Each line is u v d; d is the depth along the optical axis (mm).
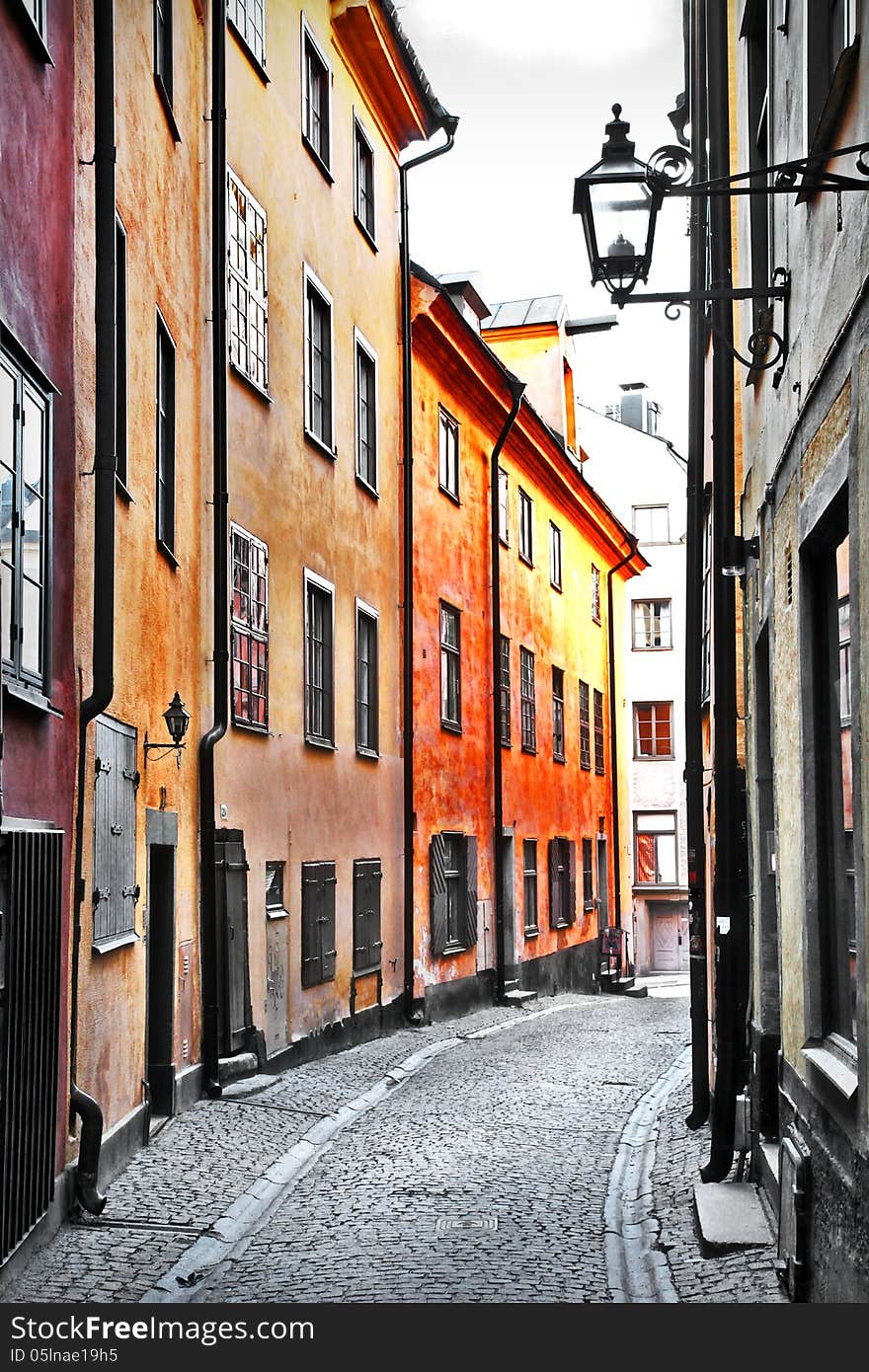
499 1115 12391
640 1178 9719
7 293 7090
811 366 6332
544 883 28594
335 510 17203
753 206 8695
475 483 24203
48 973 7383
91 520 8953
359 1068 15141
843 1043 5875
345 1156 10656
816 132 5840
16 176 7309
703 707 15641
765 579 8305
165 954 11539
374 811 18531
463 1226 8281
